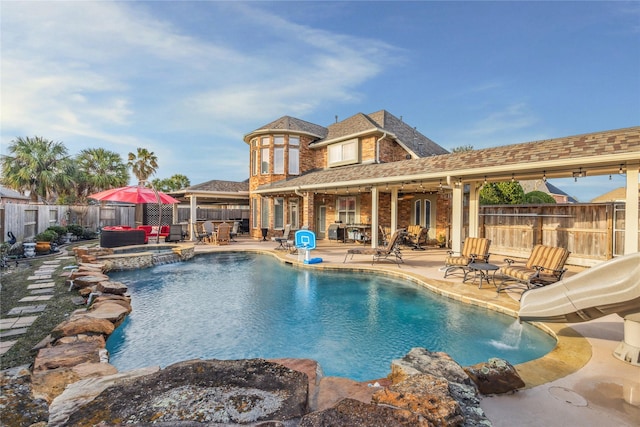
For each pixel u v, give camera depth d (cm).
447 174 1056
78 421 170
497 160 984
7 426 184
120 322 657
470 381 335
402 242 1755
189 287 1009
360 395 295
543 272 788
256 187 2281
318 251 1600
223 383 213
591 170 911
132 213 2553
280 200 2288
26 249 1339
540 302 493
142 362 534
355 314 760
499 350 569
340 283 1040
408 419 188
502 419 310
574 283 454
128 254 1302
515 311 677
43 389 340
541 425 302
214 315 756
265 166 2247
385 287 988
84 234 2109
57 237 1728
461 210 1075
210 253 1617
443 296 845
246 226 2753
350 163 2003
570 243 1162
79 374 373
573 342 503
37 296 772
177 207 2489
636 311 413
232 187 2523
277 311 784
